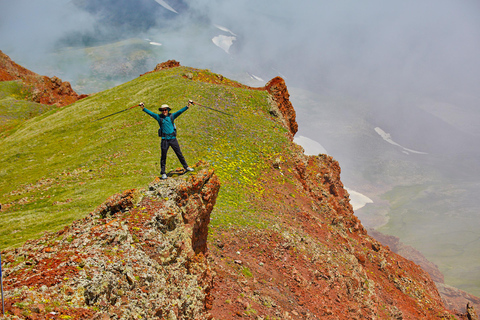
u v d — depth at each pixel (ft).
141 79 230.89
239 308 60.23
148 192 48.73
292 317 67.10
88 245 38.42
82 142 163.22
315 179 179.73
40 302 28.25
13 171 142.82
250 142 156.15
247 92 201.98
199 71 239.50
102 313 30.14
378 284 120.37
